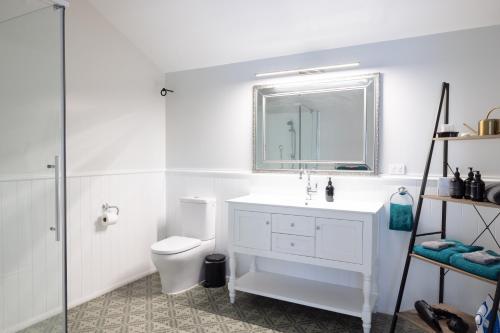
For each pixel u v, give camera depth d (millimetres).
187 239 3283
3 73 1948
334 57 2926
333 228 2438
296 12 2648
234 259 2863
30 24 2008
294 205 2588
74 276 2869
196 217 3377
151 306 2836
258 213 2721
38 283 2064
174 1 2783
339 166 2904
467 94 2477
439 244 2148
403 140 2680
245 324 2555
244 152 3361
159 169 3730
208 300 2955
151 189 3625
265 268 3225
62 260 2068
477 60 2445
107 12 3033
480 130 1980
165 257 2957
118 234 3256
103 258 3109
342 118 2887
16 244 2025
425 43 2596
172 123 3758
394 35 2660
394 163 2711
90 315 2676
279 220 2633
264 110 3225
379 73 2736
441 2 2312
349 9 2514
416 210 2434
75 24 2846
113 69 3186
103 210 3104
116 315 2680
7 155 1979
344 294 2682
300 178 3045
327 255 2463
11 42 1958
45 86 2066
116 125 3227
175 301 2932
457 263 1961
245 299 2980
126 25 3154
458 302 2498
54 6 2078
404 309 2672
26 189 2053
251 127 3316
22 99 2014
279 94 3150
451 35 2516
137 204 3457
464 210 2473
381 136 2756
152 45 3377
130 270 3379
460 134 2371
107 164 3150
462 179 2281
